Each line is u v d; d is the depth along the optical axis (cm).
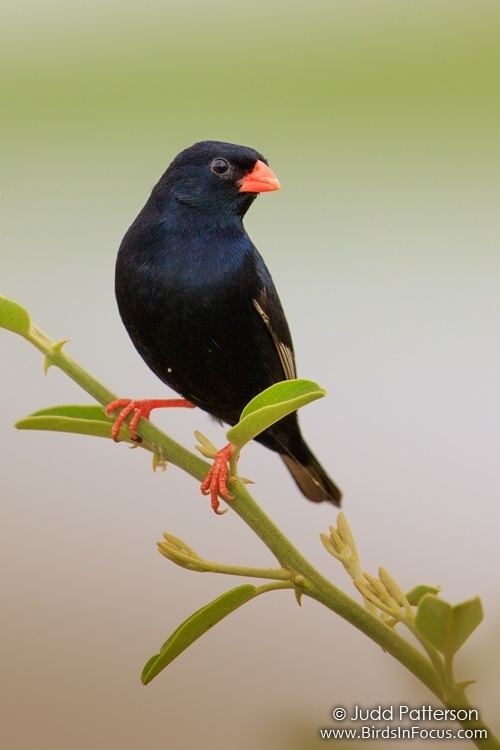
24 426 299
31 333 299
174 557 297
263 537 297
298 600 297
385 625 296
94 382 299
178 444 300
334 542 297
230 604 297
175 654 298
